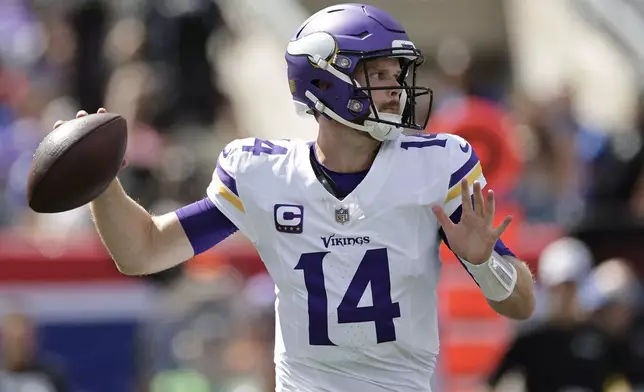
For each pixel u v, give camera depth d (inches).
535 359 972.6
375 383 556.4
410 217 547.5
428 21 1924.2
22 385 964.6
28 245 1073.5
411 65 566.6
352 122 547.5
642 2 1838.1
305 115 577.0
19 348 968.3
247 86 1619.1
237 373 1015.0
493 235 532.7
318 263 548.7
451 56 1681.8
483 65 1902.1
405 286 548.7
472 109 1149.1
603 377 974.4
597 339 976.3
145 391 1026.1
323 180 551.8
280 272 557.3
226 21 1612.9
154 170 1266.0
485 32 1925.4
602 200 1302.9
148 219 570.6
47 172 534.6
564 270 974.4
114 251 567.2
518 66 1871.3
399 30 559.2
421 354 560.1
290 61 566.9
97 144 539.2
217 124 1510.8
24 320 974.4
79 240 1098.7
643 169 1304.1
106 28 1596.9
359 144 553.9
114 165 546.6
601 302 979.9
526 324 1016.9
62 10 1663.4
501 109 1561.3
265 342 1019.9
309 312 551.2
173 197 1251.8
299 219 550.9
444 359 1059.3
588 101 1720.0
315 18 569.0
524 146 1385.3
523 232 1149.7
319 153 559.5
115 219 559.8
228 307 1035.9
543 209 1309.1
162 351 1031.0
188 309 1035.9
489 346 1063.0
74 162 534.6
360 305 545.6
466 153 556.4
